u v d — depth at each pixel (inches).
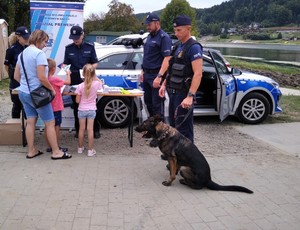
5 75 576.1
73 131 277.0
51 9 256.4
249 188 183.0
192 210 157.8
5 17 909.8
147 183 185.0
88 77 215.6
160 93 209.6
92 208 156.3
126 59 295.0
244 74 337.1
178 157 177.6
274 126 321.1
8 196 164.2
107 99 287.6
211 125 321.1
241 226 145.8
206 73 314.5
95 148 239.1
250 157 231.3
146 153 232.4
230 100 314.0
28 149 221.9
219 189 178.2
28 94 199.5
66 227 140.6
